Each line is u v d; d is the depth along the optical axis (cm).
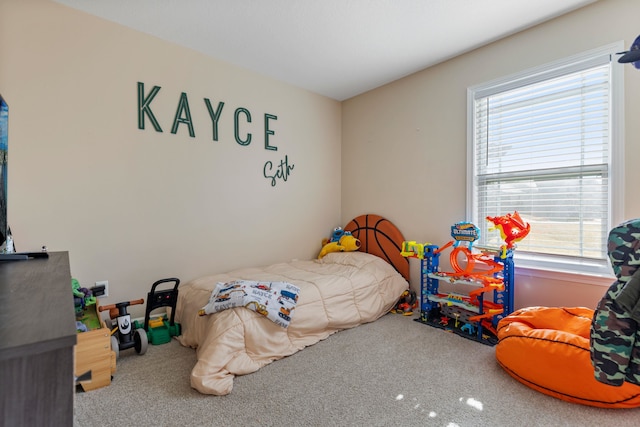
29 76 197
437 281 279
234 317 193
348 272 284
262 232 320
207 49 266
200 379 164
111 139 229
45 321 53
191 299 236
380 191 349
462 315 252
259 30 237
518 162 250
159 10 212
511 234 225
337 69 304
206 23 228
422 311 274
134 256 242
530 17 221
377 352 213
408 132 321
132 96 237
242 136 302
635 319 99
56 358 48
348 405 156
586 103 216
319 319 230
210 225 283
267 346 199
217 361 174
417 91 311
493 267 242
